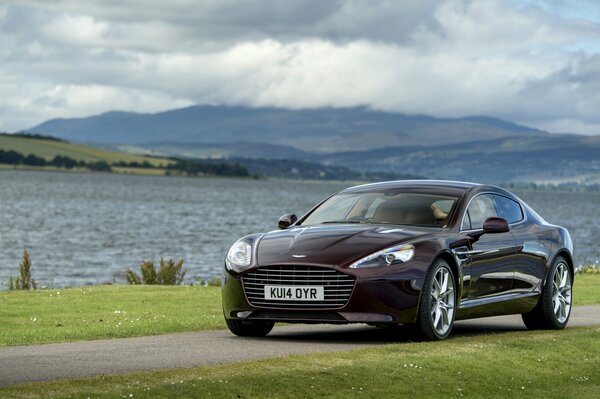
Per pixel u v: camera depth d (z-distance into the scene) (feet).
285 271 36.99
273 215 346.95
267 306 37.17
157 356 32.37
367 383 28.07
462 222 40.42
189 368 28.60
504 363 32.96
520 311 43.52
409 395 27.30
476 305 40.29
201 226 268.82
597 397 29.25
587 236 274.57
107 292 64.44
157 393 25.02
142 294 63.10
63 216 301.22
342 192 43.21
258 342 37.27
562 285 45.93
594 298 65.05
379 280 36.32
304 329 43.42
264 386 26.68
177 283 87.45
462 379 29.91
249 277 37.65
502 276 41.96
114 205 396.78
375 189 42.68
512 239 42.80
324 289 36.50
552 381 31.22
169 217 315.78
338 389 27.17
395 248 37.11
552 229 46.24
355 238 37.70
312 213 42.01
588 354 36.29
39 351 34.01
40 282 123.95
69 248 183.62
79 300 58.59
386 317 36.42
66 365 29.89
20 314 50.83
